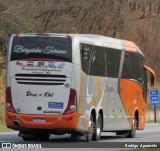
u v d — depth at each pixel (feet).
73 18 309.01
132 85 180.24
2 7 261.65
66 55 141.49
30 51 142.72
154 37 390.01
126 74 174.09
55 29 301.63
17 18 262.88
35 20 296.51
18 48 143.64
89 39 149.38
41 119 141.18
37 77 142.00
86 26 316.19
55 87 141.18
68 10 308.60
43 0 298.56
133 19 345.51
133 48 181.06
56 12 303.07
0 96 271.49
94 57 151.33
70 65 141.18
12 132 196.24
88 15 313.12
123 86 172.04
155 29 389.19
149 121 335.88
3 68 285.43
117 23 318.24
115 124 167.22
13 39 144.66
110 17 318.04
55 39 142.31
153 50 394.52
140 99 189.47
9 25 261.24
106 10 315.37
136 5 355.97
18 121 142.10
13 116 142.61
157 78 395.55
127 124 176.96
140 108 189.78
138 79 186.39
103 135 191.21
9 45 144.87
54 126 140.87
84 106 144.87
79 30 314.96
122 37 368.27
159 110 372.79
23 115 141.90
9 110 143.23
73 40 142.10
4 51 279.49
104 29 321.11
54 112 140.97
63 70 141.18
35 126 141.49
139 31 383.45
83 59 144.77
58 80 141.28
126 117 175.83
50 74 141.49
